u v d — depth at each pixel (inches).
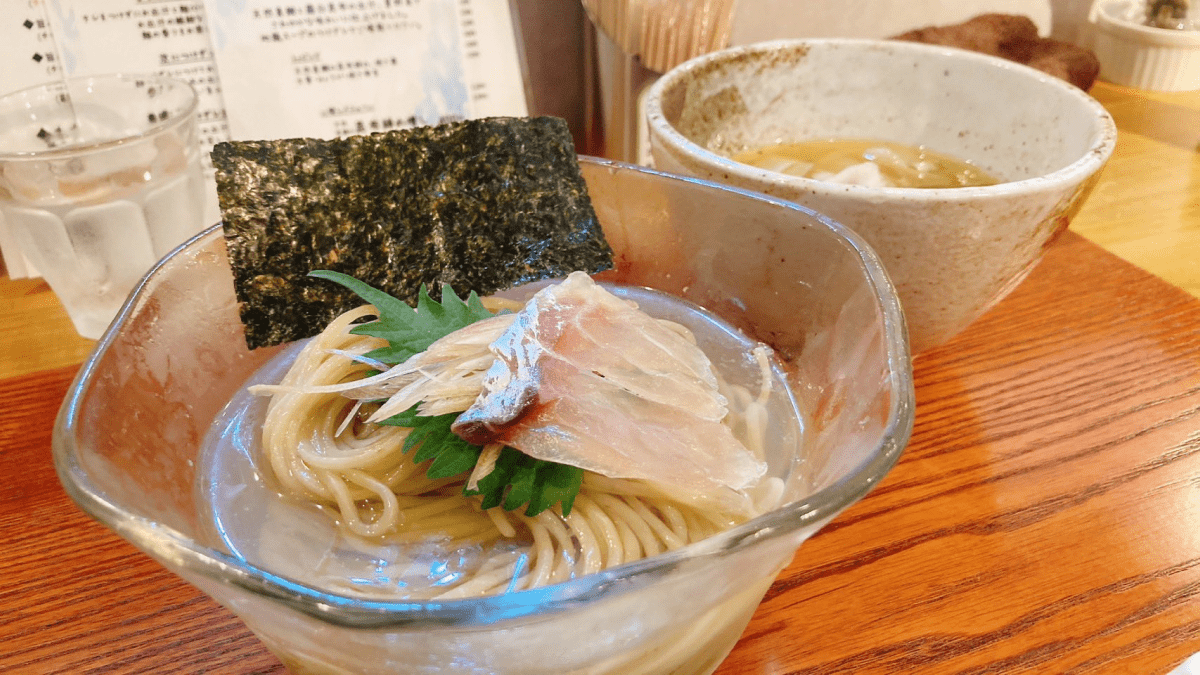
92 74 13.4
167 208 12.9
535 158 9.4
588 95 18.3
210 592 5.4
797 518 5.0
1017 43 18.4
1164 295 12.9
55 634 8.0
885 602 8.2
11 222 12.2
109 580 8.6
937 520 9.2
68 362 12.0
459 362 7.3
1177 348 11.8
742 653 7.8
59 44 13.2
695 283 9.4
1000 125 11.9
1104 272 13.5
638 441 6.7
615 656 5.7
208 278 8.2
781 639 7.9
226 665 7.7
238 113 14.1
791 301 8.4
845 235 7.5
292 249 8.6
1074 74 17.8
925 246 8.9
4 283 13.9
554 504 7.1
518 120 9.4
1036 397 11.0
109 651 7.9
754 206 8.2
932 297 9.5
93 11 13.2
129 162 12.2
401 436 7.6
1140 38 18.0
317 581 6.8
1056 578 8.4
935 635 7.9
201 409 7.8
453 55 14.8
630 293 9.8
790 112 13.3
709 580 5.2
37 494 9.7
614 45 15.8
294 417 7.8
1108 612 8.0
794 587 8.4
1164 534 8.9
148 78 13.3
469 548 7.2
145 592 8.5
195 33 13.7
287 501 7.6
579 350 7.2
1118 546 8.8
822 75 13.0
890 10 18.8
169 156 12.7
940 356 11.8
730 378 8.6
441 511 7.4
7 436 10.5
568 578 6.8
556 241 9.4
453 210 9.2
